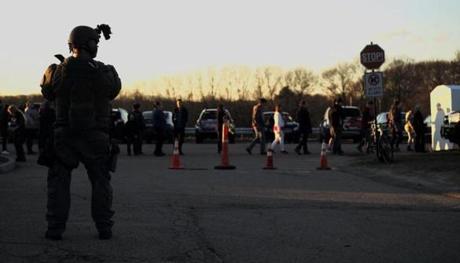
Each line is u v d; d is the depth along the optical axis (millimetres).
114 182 13773
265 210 9969
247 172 16328
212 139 38781
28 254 6711
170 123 31734
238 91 92375
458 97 23609
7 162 17125
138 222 8773
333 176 15414
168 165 18625
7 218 8875
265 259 6652
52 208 7414
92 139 7352
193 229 8289
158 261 6508
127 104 78438
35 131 23359
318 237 7828
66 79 7230
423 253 6996
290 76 102250
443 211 9977
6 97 46656
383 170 16359
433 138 24594
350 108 32938
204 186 13125
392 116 24484
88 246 7137
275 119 24750
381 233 8109
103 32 7789
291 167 18016
